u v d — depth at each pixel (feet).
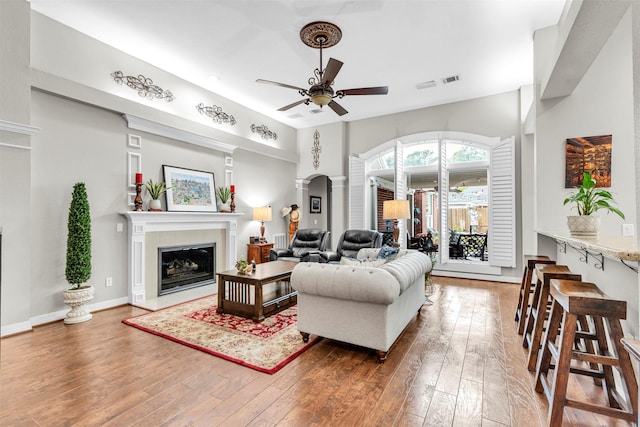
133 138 13.82
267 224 21.79
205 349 8.60
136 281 13.34
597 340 6.15
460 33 11.85
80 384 6.86
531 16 10.82
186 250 16.02
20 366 7.68
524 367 7.63
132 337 9.53
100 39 12.45
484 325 10.54
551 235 9.18
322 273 8.30
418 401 6.25
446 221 19.33
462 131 18.67
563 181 11.07
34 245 10.71
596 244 5.54
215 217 16.98
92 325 10.63
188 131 15.83
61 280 11.34
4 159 9.72
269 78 15.90
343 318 8.31
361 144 22.41
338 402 6.22
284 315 11.61
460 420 5.67
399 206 14.55
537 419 5.69
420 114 20.07
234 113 19.07
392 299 7.49
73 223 11.01
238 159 19.52
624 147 10.25
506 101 17.48
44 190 10.99
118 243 13.14
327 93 10.95
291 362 7.91
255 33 11.95
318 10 10.56
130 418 5.72
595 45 8.36
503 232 17.30
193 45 12.85
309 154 24.21
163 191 14.67
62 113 11.53
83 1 10.21
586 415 5.84
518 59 13.82
